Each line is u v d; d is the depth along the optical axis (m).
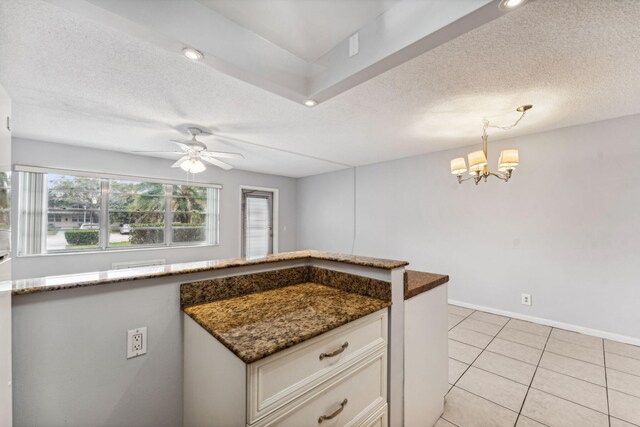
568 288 3.02
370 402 1.29
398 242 4.54
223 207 5.28
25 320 0.96
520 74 1.93
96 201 4.03
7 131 0.78
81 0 1.08
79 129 3.09
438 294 1.77
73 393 1.06
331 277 1.70
